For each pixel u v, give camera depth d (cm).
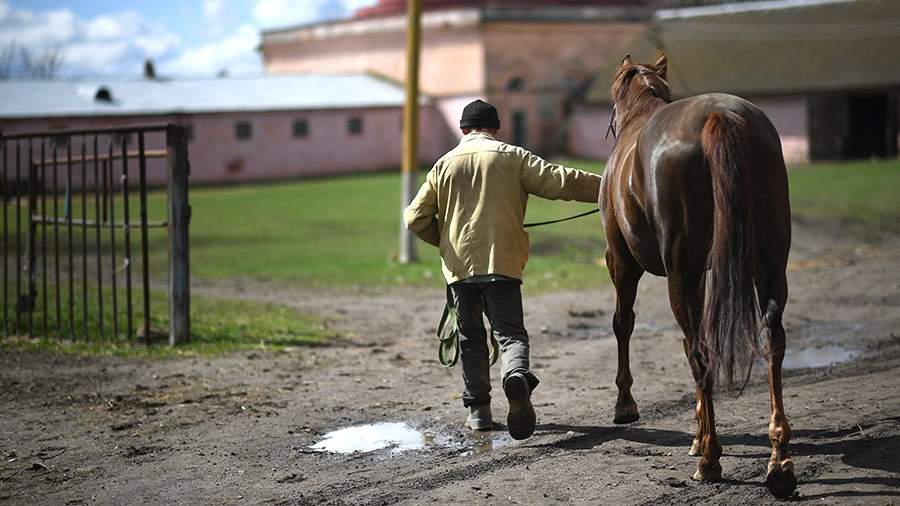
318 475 757
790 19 5338
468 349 860
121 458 820
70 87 5075
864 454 730
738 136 621
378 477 746
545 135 5916
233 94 5469
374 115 5703
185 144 1292
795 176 3834
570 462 760
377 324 1488
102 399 1023
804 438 783
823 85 4741
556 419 898
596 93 5738
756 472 704
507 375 761
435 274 2045
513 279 812
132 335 1365
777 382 623
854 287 1614
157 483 751
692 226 637
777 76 4978
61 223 1334
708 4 6681
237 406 984
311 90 5781
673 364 1117
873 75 4628
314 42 6850
